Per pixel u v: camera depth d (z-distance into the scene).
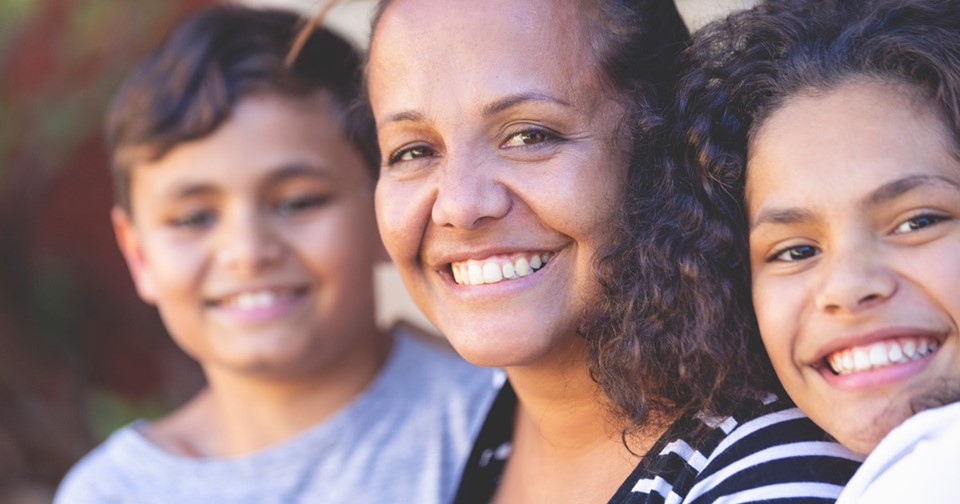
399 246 1.31
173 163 1.90
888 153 1.07
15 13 3.46
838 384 1.09
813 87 1.13
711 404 1.18
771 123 1.15
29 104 3.58
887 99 1.09
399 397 2.02
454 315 1.28
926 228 1.06
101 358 3.95
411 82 1.26
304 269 1.91
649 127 1.25
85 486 2.08
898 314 1.05
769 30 1.20
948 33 1.11
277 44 1.93
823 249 1.10
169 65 1.92
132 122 1.93
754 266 1.17
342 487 1.95
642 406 1.22
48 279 3.83
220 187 1.88
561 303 1.25
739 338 1.19
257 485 1.98
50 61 3.59
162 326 4.01
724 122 1.20
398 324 2.19
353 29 2.35
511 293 1.25
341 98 1.90
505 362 1.25
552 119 1.23
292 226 1.90
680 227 1.21
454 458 1.94
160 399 3.95
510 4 1.25
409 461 1.96
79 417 3.80
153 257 1.97
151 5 3.55
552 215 1.22
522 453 1.47
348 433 1.98
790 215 1.10
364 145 1.81
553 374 1.31
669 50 1.33
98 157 3.92
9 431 3.66
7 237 3.76
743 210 1.20
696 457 1.18
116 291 3.97
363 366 2.03
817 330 1.09
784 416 1.17
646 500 1.17
